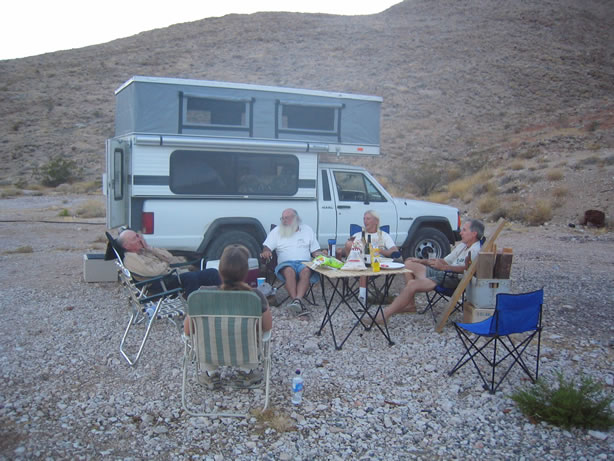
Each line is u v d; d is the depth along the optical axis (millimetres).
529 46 51344
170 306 5137
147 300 4738
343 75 46688
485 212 16719
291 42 57219
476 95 41312
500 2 66875
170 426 3641
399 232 7852
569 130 27047
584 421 3615
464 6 67625
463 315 5578
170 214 6656
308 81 45594
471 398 4051
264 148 7047
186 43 58750
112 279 7539
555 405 3717
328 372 4496
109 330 5484
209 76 47125
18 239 12570
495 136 32438
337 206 7574
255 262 6473
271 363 4660
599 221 13688
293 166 7293
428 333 5426
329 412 3838
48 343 5094
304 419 3732
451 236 8289
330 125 7465
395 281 7809
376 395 4090
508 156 24062
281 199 7258
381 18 68438
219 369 4465
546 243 11719
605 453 3316
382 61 49625
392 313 5484
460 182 21250
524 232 13516
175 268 5621
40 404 3891
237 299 3699
